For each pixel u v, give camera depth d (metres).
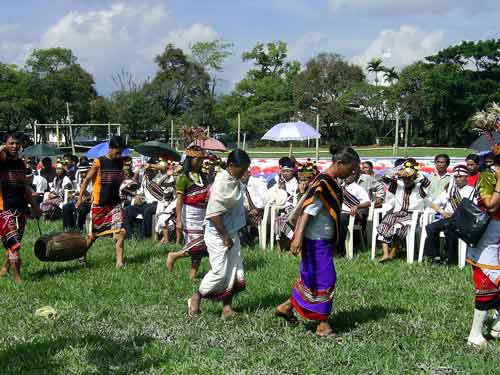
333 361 4.72
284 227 9.39
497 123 5.12
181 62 75.75
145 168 12.03
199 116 69.50
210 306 6.32
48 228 12.30
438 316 5.93
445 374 4.51
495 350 4.96
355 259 9.03
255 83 76.31
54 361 4.82
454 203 8.61
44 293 6.96
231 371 4.59
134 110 66.62
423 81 64.62
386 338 5.27
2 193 7.46
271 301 6.50
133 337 5.36
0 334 5.52
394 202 9.09
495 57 64.81
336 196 5.16
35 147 17.50
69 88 65.25
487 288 5.00
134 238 11.02
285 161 10.28
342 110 65.88
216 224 5.59
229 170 5.62
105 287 7.24
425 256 8.76
